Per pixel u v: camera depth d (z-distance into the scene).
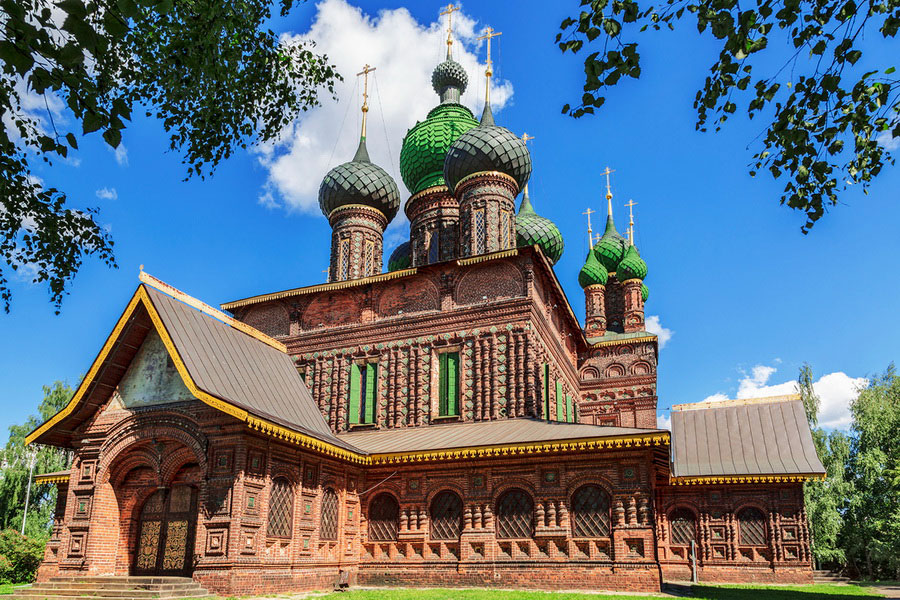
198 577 18.58
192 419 20.12
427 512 24.33
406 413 29.28
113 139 7.05
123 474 21.28
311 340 32.22
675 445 31.03
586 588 21.39
